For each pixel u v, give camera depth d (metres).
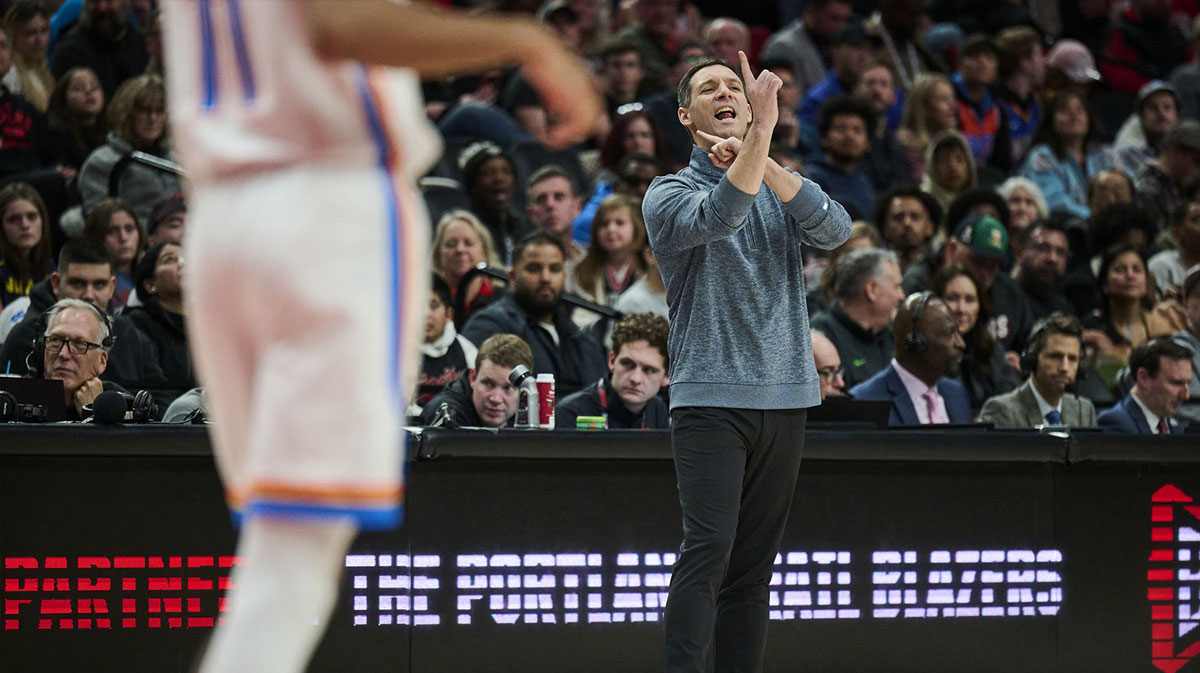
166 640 14.62
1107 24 46.00
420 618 15.09
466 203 29.19
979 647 16.09
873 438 15.73
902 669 15.93
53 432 14.24
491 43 5.50
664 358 18.97
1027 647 16.19
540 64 5.57
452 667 15.14
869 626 15.89
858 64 37.03
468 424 18.81
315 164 5.66
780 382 13.14
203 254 5.70
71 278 20.52
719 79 13.57
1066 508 16.30
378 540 15.02
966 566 16.08
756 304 13.18
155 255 20.92
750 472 13.31
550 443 15.16
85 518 14.50
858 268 22.97
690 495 12.93
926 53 38.94
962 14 43.66
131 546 14.56
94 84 28.77
